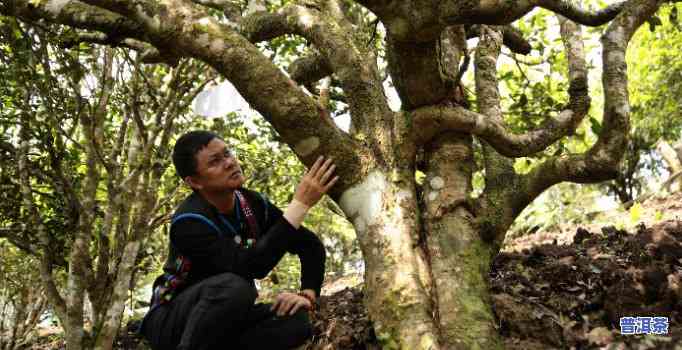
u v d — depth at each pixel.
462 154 2.53
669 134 12.88
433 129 2.39
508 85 4.34
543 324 2.62
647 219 5.57
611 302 2.69
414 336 1.99
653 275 2.80
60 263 3.68
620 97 2.35
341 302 3.92
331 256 11.45
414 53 2.14
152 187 3.69
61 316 3.38
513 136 2.50
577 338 2.53
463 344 2.02
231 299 1.91
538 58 4.42
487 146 2.72
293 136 2.23
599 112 10.06
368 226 2.24
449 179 2.45
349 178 2.26
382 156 2.34
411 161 2.41
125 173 4.62
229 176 2.06
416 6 1.87
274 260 2.05
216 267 2.02
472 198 2.48
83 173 4.08
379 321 2.09
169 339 1.99
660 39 8.68
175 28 2.20
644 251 3.33
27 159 3.48
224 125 4.91
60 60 3.22
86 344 3.28
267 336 2.06
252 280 2.10
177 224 2.03
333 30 2.52
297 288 7.16
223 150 2.07
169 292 2.07
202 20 2.21
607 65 2.46
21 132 3.36
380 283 2.13
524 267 3.63
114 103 4.35
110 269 3.54
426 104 2.40
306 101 2.22
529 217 8.79
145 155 3.63
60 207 3.61
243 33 2.78
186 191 4.77
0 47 3.27
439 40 2.30
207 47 2.18
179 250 2.04
